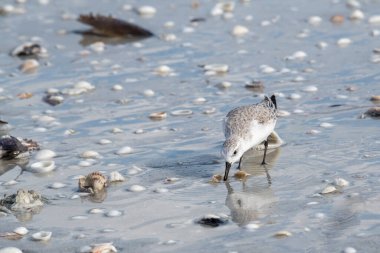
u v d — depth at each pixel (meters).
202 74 17.80
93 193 11.58
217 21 22.47
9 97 16.77
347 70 17.39
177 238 9.87
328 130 13.75
